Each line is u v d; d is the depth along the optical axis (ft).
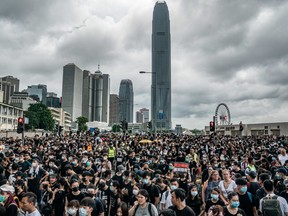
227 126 360.89
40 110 376.68
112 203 26.09
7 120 318.24
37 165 33.40
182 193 17.75
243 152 65.87
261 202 19.74
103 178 29.86
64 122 585.22
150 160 48.24
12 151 55.31
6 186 19.30
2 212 17.93
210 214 18.10
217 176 25.81
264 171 33.30
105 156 47.50
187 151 60.70
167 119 638.94
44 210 25.88
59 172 38.99
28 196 18.30
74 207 19.33
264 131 305.32
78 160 39.45
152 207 19.92
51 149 62.59
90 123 558.15
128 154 55.77
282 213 19.62
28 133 240.32
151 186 25.26
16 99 561.02
